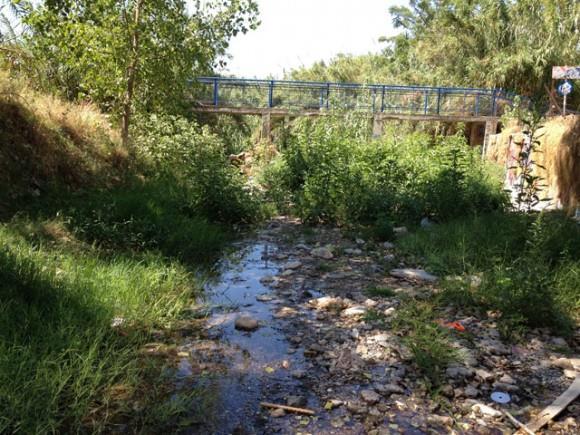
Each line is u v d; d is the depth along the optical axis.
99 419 2.66
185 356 3.46
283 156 11.14
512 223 5.96
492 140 12.59
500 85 19.55
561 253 4.91
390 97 17.58
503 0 20.78
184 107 13.27
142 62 9.27
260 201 8.97
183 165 10.12
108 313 3.67
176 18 9.48
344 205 7.94
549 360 3.54
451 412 2.89
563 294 4.41
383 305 4.52
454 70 21.67
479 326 4.05
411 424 2.77
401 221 7.88
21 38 8.94
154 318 3.96
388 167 9.11
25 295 3.69
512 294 4.20
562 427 2.76
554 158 8.04
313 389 3.11
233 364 3.38
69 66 9.55
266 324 4.08
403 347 3.63
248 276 5.39
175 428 2.65
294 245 6.78
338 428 2.71
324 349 3.64
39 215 5.76
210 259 5.97
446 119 16.44
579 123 7.59
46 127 7.57
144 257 5.24
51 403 2.56
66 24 8.33
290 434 2.65
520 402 3.02
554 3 19.33
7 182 6.23
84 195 7.16
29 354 2.88
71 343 3.05
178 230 6.22
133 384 2.99
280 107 16.19
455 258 5.62
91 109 10.04
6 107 6.86
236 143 17.42
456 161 8.61
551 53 18.61
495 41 20.70
